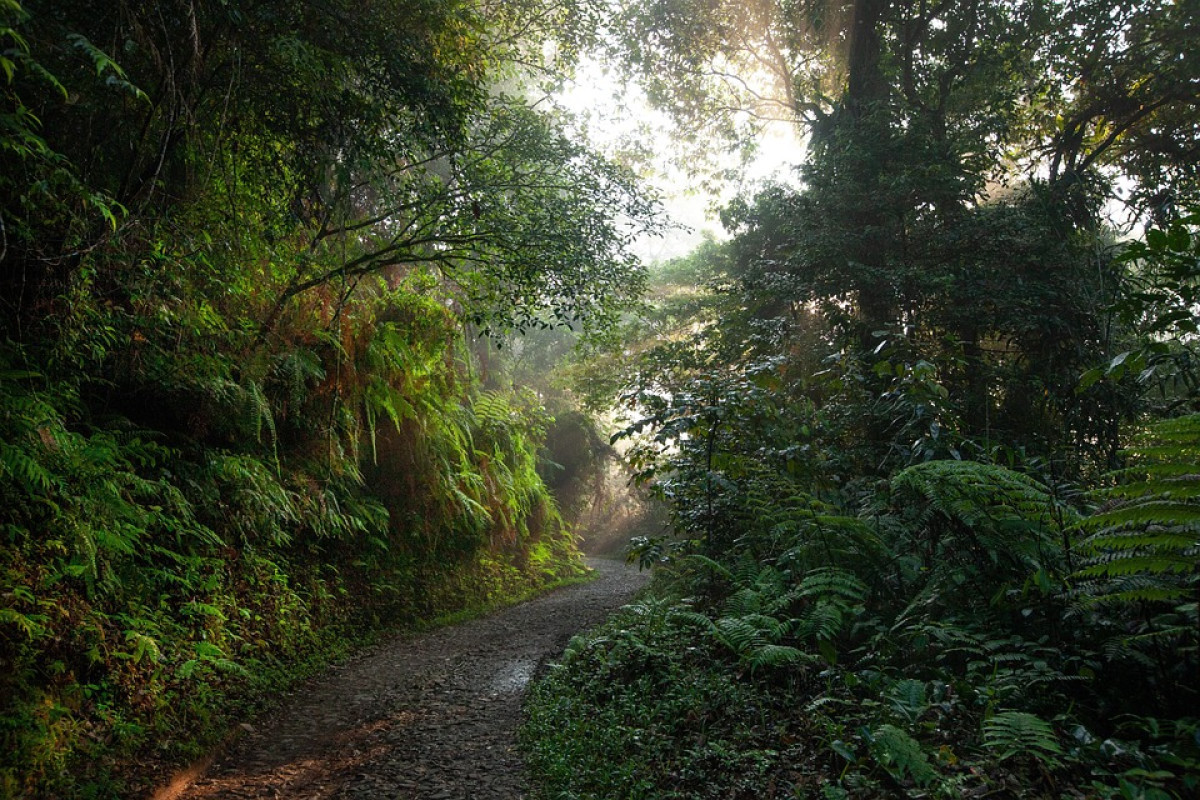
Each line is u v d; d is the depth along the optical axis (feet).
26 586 15.90
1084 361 33.04
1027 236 36.06
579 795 13.52
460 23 24.66
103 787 13.57
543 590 48.26
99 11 16.92
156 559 21.47
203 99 20.77
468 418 44.11
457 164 27.63
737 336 39.27
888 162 38.11
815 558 19.70
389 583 33.63
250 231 24.56
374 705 20.77
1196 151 47.37
